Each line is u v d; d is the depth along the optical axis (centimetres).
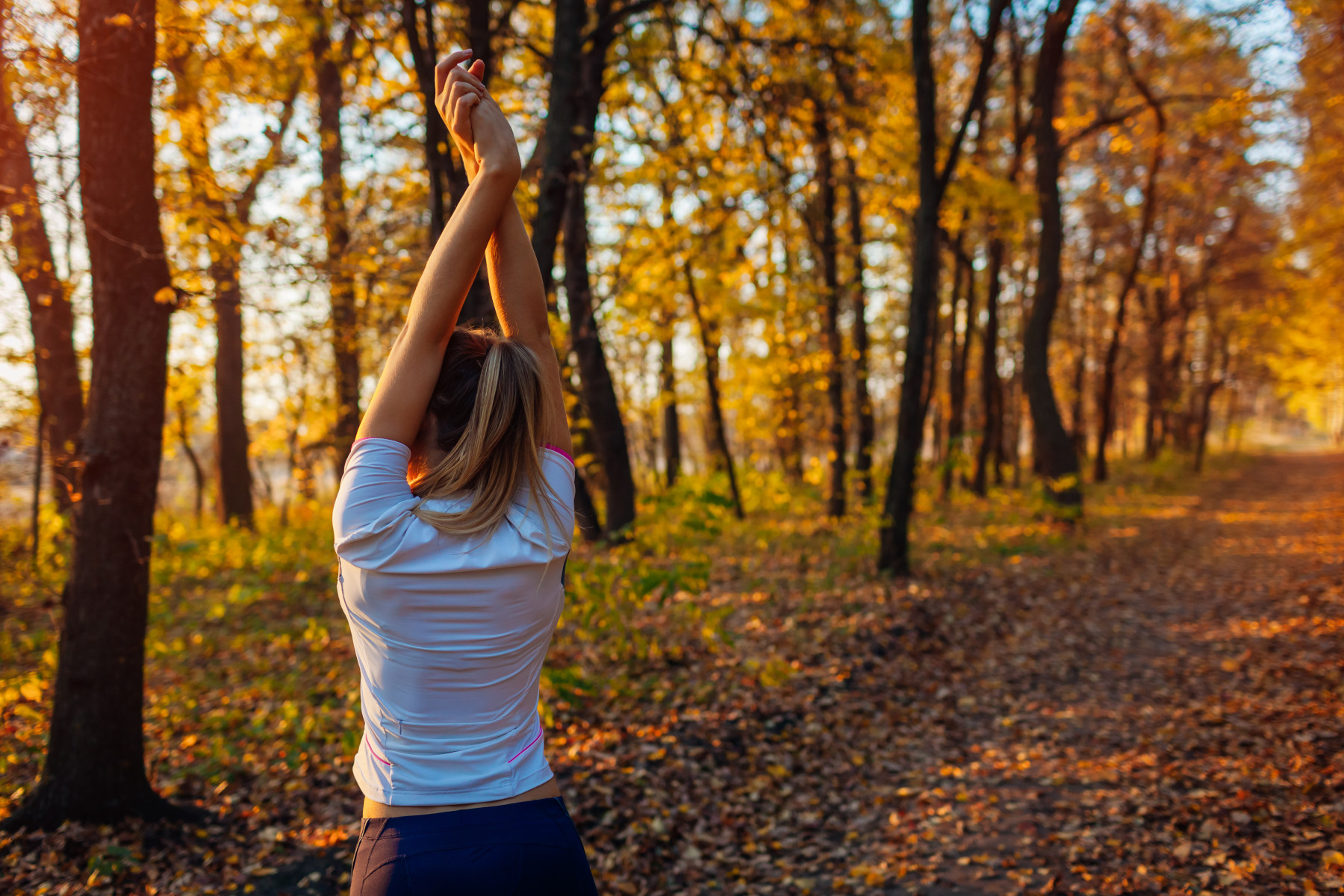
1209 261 2564
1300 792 409
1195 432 3997
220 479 1288
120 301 367
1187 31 1138
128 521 374
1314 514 1627
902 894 357
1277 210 2322
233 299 473
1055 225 1467
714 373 1221
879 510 1064
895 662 654
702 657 634
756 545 1073
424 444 121
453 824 111
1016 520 1424
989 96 1475
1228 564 1134
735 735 503
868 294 1535
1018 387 2608
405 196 789
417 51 477
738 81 836
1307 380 3678
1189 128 1342
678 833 405
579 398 907
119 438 370
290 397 1344
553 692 525
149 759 454
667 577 553
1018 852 385
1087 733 539
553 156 577
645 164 914
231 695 566
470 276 121
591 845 387
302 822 400
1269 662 654
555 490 123
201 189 484
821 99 930
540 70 847
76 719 372
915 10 895
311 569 925
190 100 511
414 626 111
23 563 779
